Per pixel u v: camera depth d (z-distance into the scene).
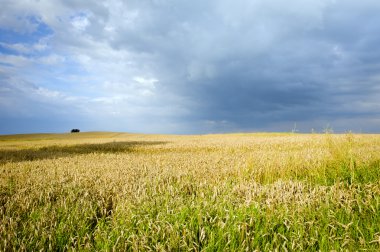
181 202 4.91
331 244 3.47
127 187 6.33
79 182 7.05
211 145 24.61
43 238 3.68
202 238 3.57
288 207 4.51
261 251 3.42
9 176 8.53
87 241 3.70
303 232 3.64
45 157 15.84
